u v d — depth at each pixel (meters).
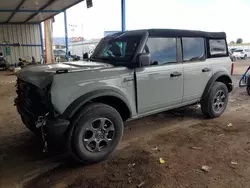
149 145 3.76
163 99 3.96
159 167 3.06
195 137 4.03
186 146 3.68
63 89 2.81
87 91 2.99
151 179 2.79
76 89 2.91
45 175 2.95
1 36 18.80
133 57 3.53
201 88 4.63
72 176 2.90
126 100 3.39
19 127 4.62
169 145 3.73
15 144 3.85
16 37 19.31
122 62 3.66
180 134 4.19
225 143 3.76
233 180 2.75
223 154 3.39
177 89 4.14
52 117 2.82
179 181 2.74
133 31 4.01
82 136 2.99
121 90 3.34
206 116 5.07
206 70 4.61
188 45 4.33
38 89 2.96
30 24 19.59
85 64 3.71
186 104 4.46
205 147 3.63
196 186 2.64
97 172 2.98
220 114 5.11
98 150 3.18
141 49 3.59
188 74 4.28
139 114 3.71
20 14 15.26
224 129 4.38
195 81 4.45
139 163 3.17
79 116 2.93
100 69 3.22
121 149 3.63
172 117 5.19
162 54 3.91
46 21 18.75
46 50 19.23
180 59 4.19
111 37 4.39
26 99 3.34
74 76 2.94
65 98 2.83
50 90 2.74
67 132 2.92
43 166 3.17
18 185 2.75
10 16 15.85
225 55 5.15
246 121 4.84
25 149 3.68
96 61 4.12
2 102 6.79
